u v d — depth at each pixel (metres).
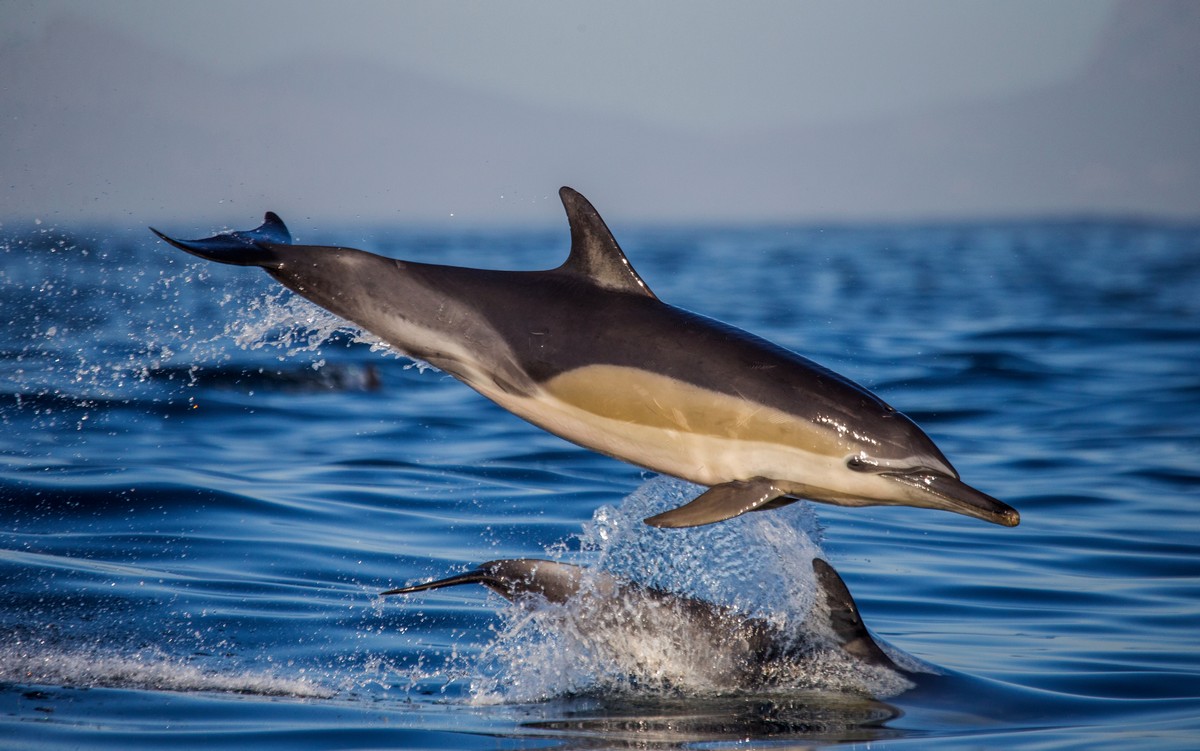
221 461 51.34
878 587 37.00
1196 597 35.59
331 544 39.25
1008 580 37.69
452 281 25.19
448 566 37.41
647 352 23.70
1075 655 30.23
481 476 49.75
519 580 29.81
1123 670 28.91
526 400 24.39
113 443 54.69
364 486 47.31
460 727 24.28
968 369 80.44
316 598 33.75
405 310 25.09
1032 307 128.50
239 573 35.75
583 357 23.94
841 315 116.62
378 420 63.06
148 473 47.22
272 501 44.16
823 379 23.50
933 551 41.28
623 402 23.66
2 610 31.08
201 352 83.44
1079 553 40.62
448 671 28.38
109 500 43.00
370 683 27.34
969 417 65.25
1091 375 79.06
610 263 24.80
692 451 23.47
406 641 30.42
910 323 109.38
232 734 23.25
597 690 27.56
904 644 31.38
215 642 29.66
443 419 63.75
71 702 24.78
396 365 81.62
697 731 24.36
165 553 37.44
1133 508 46.34
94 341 88.12
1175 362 84.94
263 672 27.66
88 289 129.38
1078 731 24.27
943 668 28.73
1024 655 30.33
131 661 27.81
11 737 22.52
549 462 52.78
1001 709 25.97
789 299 135.25
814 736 24.00
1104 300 139.12
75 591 33.00
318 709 25.16
